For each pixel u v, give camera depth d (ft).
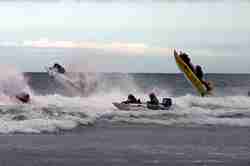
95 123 263.29
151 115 290.35
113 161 169.27
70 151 185.16
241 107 339.16
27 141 203.82
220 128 254.88
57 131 232.73
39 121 243.40
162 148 194.08
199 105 339.16
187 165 164.45
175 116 291.58
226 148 195.00
